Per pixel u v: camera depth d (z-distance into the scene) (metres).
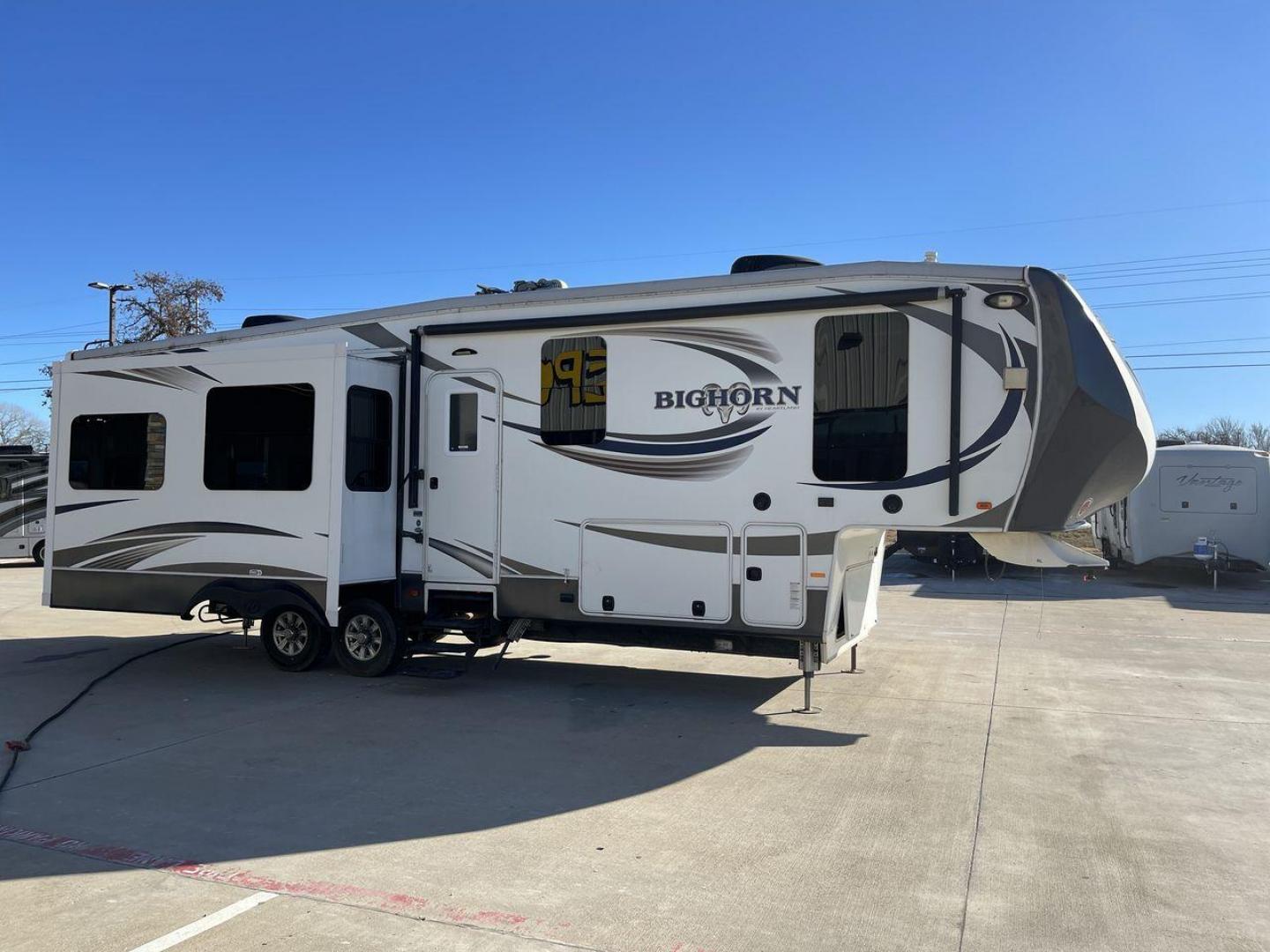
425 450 7.99
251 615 7.98
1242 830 4.60
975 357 6.32
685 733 6.40
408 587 8.08
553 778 5.38
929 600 14.91
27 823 4.61
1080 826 4.64
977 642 10.59
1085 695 7.72
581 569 7.40
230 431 8.09
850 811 4.84
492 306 7.71
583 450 7.40
